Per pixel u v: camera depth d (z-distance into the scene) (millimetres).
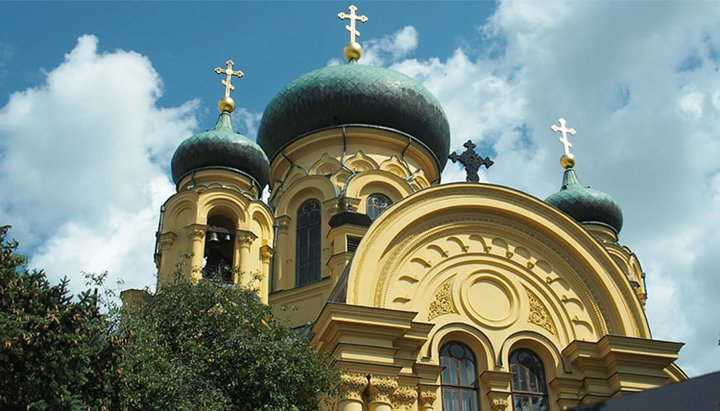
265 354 24594
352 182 40906
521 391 29000
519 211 31484
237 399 24453
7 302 20047
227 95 43281
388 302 28859
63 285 21156
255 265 36656
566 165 48125
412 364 27672
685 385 11992
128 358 21938
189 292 26406
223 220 38500
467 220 31266
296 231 41531
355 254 28891
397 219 30031
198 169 39062
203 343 25188
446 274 30125
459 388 28531
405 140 43750
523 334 29719
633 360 29156
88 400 20469
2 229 20938
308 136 43594
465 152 34312
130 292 33281
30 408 19016
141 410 22000
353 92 43781
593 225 45562
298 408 24188
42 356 19641
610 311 30750
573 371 29359
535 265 31203
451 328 29078
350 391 26250
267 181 40750
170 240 36812
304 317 38281
